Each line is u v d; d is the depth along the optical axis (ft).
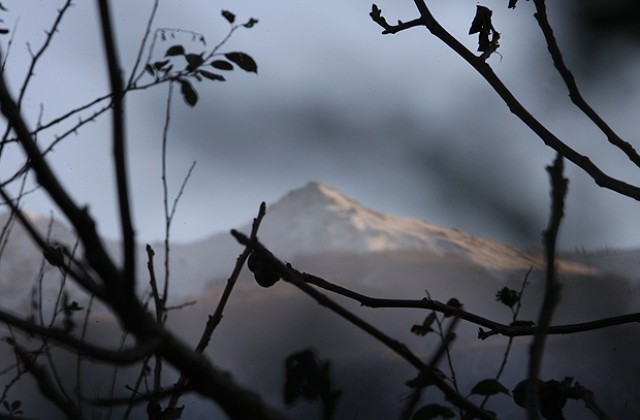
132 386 35.83
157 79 22.53
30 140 5.92
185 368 6.27
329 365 8.33
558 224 6.86
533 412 6.95
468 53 16.39
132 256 6.07
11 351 41.37
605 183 15.57
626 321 15.25
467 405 8.77
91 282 6.51
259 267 11.87
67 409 7.32
